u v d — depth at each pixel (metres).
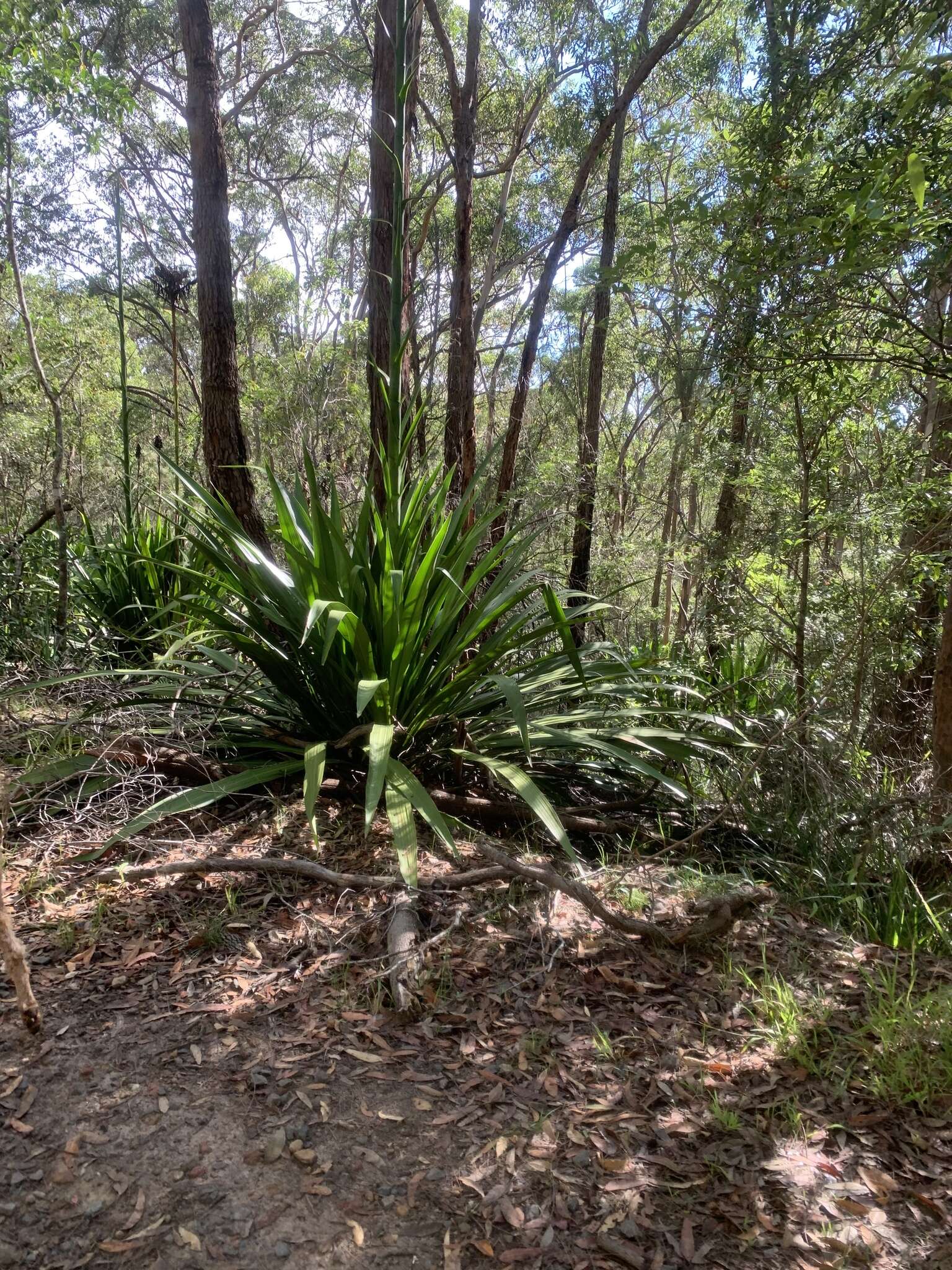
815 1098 1.98
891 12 4.09
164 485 13.44
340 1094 1.92
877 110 4.02
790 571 6.39
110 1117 1.82
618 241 10.72
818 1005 2.34
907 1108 1.96
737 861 3.49
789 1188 1.72
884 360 4.48
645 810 3.92
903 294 4.25
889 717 6.09
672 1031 2.22
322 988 2.30
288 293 17.56
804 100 4.42
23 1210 1.59
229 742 3.62
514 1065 2.05
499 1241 1.58
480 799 3.51
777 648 5.96
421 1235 1.58
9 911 2.62
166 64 14.73
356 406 10.11
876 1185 1.73
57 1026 2.11
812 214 3.90
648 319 9.87
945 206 3.38
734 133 5.07
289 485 5.32
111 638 5.18
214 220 4.96
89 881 2.81
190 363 19.06
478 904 2.77
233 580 3.73
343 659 3.37
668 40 7.31
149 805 3.36
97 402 13.32
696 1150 1.81
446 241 15.63
